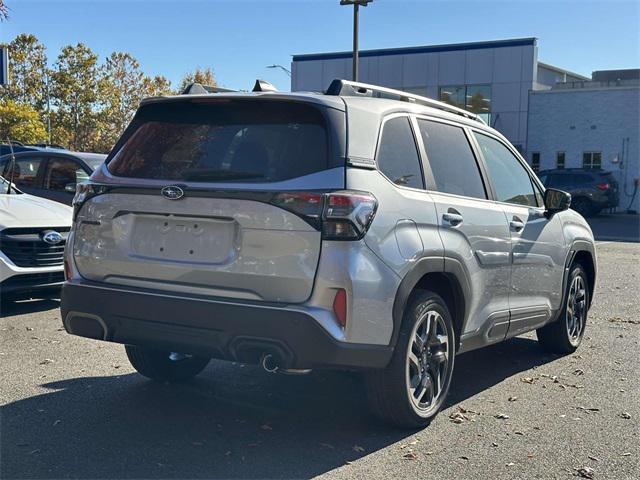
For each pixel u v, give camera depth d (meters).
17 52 43.62
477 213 5.09
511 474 3.95
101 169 4.55
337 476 3.85
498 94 36.69
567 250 6.49
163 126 4.50
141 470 3.85
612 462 4.16
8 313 7.74
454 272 4.69
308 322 3.79
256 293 3.93
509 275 5.50
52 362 5.91
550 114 35.59
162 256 4.17
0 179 8.70
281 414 4.82
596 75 43.31
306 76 41.25
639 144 33.97
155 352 5.20
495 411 5.05
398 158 4.48
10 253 7.29
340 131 4.06
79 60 45.09
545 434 4.60
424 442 4.39
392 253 4.12
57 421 4.56
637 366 6.41
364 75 39.62
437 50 37.84
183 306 4.00
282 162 4.03
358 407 5.01
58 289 7.67
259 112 4.25
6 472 3.78
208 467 3.91
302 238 3.85
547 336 6.76
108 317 4.24
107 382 5.42
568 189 29.78
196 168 4.20
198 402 5.02
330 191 3.88
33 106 44.44
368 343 3.98
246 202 3.94
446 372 4.75
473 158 5.39
